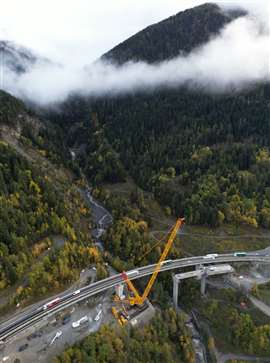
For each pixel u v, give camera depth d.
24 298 177.88
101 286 193.00
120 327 172.75
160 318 185.00
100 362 152.88
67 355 148.88
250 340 191.50
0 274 176.00
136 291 195.75
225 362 186.12
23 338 161.62
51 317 173.62
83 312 181.38
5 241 187.38
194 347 194.25
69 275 195.00
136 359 158.88
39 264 189.75
